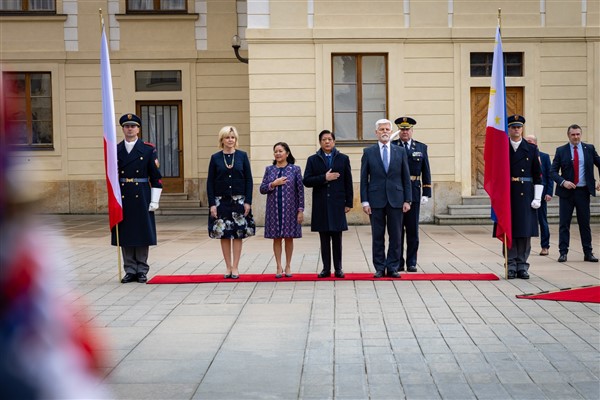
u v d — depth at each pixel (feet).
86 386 4.77
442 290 28.89
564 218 36.58
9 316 4.58
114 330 22.65
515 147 31.73
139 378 17.74
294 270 34.55
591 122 56.34
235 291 29.19
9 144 4.57
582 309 24.98
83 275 33.50
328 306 26.09
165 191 68.74
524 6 55.77
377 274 31.83
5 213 4.58
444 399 16.03
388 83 55.52
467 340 20.99
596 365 18.40
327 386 17.04
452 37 55.47
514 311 24.80
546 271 33.55
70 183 67.56
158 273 34.01
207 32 67.62
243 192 31.83
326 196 31.50
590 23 56.03
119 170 31.65
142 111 68.44
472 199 55.62
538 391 16.47
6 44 67.10
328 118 55.26
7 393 4.51
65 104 67.46
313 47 55.21
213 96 68.03
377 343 20.83
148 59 67.56
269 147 55.31
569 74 56.13
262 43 55.01
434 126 55.72
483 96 56.08
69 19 67.15
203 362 19.12
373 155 32.22
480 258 37.96
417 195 33.94
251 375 17.97
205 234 51.34
